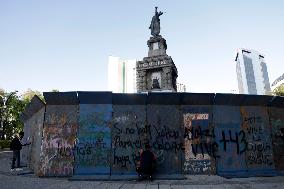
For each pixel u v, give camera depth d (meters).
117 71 111.56
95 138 10.98
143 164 9.90
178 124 11.25
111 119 11.20
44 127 11.12
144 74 27.45
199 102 11.54
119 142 10.97
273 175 10.96
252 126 11.67
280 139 11.92
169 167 10.73
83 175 10.41
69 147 10.88
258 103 11.99
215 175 10.65
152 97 11.29
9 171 12.46
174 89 28.08
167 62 26.67
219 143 11.17
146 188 8.13
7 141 41.22
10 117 55.56
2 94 54.44
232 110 11.69
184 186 8.48
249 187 8.23
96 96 11.24
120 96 11.26
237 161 11.05
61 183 9.07
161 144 11.00
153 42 28.72
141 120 11.24
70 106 11.38
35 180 9.69
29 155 14.30
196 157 10.95
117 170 10.61
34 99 12.23
